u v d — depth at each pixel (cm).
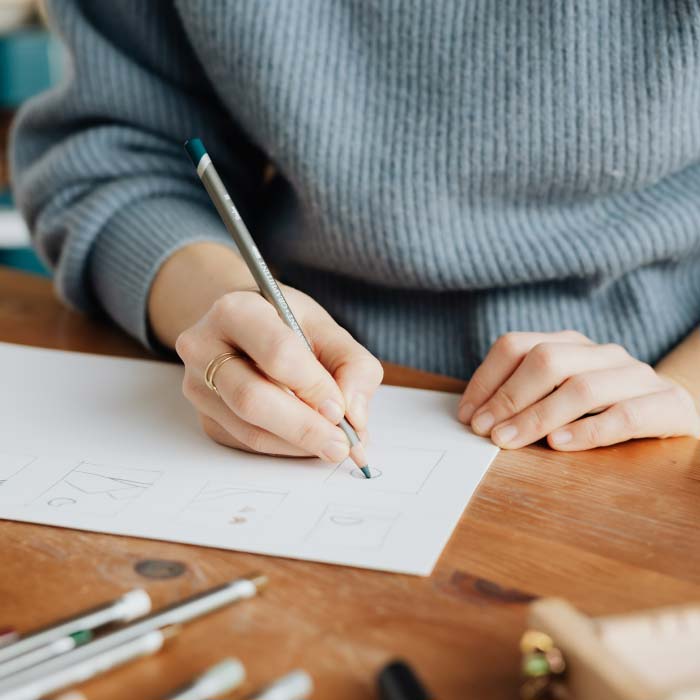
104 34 87
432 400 65
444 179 74
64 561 44
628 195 74
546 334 63
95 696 33
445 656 36
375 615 39
